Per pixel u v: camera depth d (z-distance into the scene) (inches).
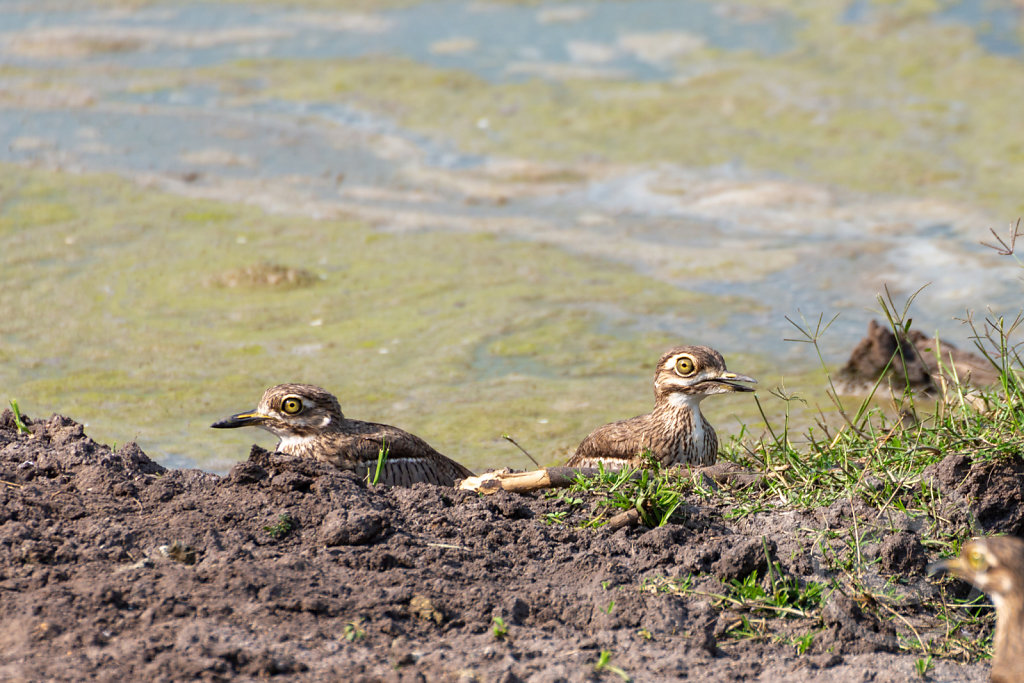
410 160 917.8
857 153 903.1
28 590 259.3
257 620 248.2
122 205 828.6
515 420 523.5
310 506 300.4
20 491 305.9
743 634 260.5
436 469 406.3
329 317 657.6
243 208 829.2
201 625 243.6
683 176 876.0
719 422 522.9
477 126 983.0
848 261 717.9
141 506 302.5
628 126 978.1
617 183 870.4
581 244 768.3
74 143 941.2
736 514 312.0
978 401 369.1
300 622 249.4
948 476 316.5
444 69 1121.4
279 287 698.2
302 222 805.9
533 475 332.2
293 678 229.0
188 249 754.2
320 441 395.2
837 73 1081.4
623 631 256.5
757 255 738.8
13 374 569.9
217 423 397.7
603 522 307.6
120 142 946.7
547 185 870.4
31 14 1320.1
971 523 302.5
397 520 302.4
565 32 1234.6
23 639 238.5
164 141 951.0
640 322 647.8
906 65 1093.1
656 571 280.2
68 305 665.0
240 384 566.3
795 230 773.9
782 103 1015.0
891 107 994.1
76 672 225.9
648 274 718.5
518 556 289.1
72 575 264.5
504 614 259.6
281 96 1053.8
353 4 1358.3
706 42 1187.3
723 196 837.2
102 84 1085.8
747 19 1261.1
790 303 667.4
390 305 674.2
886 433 366.9
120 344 613.6
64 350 602.5
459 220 812.0
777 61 1121.4
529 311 662.5
